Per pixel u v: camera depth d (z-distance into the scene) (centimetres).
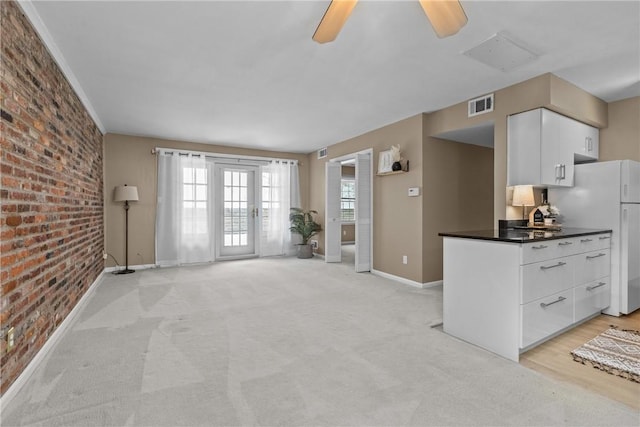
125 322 292
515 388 187
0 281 166
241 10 208
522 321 218
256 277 484
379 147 503
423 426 154
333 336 262
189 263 591
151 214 559
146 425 154
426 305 346
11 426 153
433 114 423
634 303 317
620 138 365
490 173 501
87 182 379
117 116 436
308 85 332
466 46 254
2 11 173
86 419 158
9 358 175
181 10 208
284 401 173
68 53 262
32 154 211
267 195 685
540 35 238
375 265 511
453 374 202
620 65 287
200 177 601
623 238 307
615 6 204
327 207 613
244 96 363
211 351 233
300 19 218
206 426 154
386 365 213
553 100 304
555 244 245
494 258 232
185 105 393
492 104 349
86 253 369
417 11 208
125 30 230
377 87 338
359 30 230
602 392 183
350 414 163
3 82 173
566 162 331
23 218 195
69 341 249
